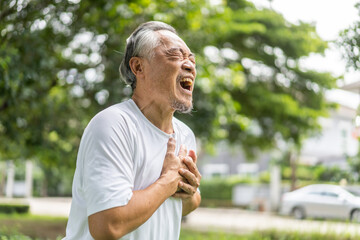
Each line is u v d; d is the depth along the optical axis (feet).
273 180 72.43
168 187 5.36
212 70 31.83
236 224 45.68
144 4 20.12
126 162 5.16
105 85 25.64
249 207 76.13
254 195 80.84
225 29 32.27
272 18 38.96
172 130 6.18
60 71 25.75
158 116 5.83
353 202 50.67
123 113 5.47
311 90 42.57
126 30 23.70
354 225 29.01
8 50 17.40
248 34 39.14
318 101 43.21
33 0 18.53
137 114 5.69
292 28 39.24
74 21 21.34
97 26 21.66
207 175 107.14
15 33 18.81
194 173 5.76
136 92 5.94
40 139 26.40
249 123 44.83
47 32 21.74
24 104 23.32
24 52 19.15
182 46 5.80
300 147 48.24
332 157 72.54
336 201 52.13
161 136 5.76
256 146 49.32
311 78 41.50
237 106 34.01
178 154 5.91
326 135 80.74
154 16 22.52
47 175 102.22
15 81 17.88
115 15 20.93
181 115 29.48
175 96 5.69
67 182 106.01
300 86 42.88
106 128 5.17
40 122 25.76
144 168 5.43
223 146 57.21
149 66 5.74
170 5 21.66
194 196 6.33
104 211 4.76
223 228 38.34
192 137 6.64
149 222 5.36
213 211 72.49
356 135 16.84
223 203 83.97
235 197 83.35
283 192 76.23
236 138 46.44
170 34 5.83
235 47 39.70
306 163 80.38
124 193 4.88
